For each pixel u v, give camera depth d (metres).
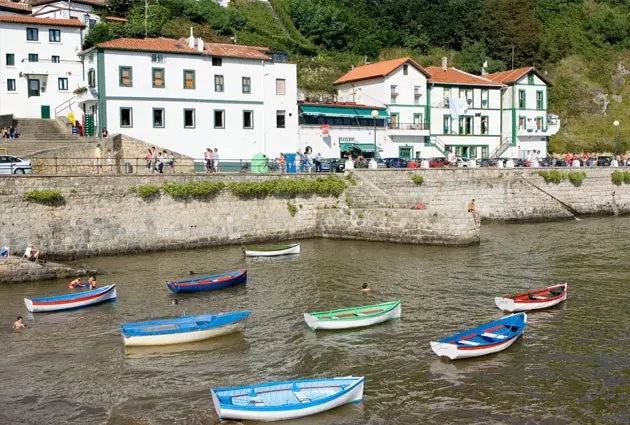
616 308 30.33
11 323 28.73
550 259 41.47
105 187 42.62
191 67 56.81
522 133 82.12
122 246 43.22
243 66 59.19
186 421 19.16
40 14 76.81
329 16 107.25
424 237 46.31
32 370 23.30
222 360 24.23
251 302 32.06
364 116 68.31
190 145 57.12
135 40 56.47
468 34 114.75
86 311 30.67
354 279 36.44
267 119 60.72
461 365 23.44
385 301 31.80
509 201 60.00
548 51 116.06
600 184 65.62
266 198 48.69
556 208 62.03
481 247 45.78
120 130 54.31
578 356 24.14
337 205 51.16
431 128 76.56
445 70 82.44
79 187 41.69
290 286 35.09
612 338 26.08
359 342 26.00
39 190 40.31
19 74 63.38
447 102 77.44
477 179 58.38
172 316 29.70
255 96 59.91
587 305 30.88
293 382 20.36
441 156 74.38
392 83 73.00
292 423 19.09
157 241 44.47
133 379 22.45
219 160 53.88
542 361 23.72
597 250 44.69
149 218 44.22
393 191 54.03
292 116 62.16
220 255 43.62
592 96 109.00
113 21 81.00
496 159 69.88
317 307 31.05
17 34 63.50
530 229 55.44
